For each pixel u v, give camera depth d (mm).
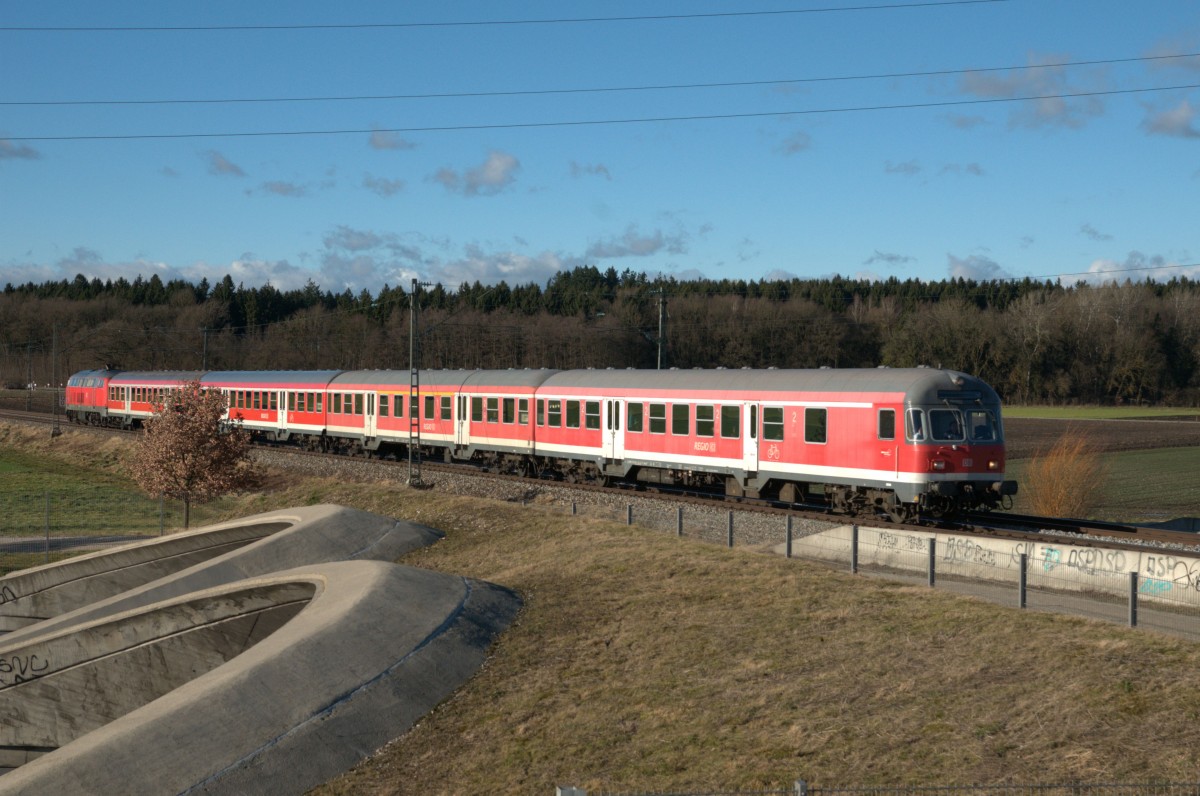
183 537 28875
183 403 39656
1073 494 36531
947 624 15289
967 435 26391
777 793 10930
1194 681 11898
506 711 14688
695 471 32812
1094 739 11031
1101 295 105938
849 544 22688
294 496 40094
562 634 17516
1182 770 10039
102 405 76438
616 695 14648
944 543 20891
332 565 21141
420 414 46250
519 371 41750
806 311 109938
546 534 26141
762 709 13375
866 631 15523
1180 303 107750
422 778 13117
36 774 12516
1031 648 13789
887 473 26625
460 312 127188
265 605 20547
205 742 13367
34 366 141750
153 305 181250
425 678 15727
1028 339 103188
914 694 13008
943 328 102250
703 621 17109
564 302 135750
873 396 27078
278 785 12992
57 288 193750
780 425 29688
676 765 12242
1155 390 102688
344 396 51438
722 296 129125
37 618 28656
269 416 58062
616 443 35656
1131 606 14625
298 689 14719
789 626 16266
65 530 40344
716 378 32250
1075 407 100438
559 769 12719
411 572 19906
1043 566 19297
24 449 71500
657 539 23656
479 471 42219
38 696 20688
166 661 20406
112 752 12906
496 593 19734
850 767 11398
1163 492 46875
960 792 10430
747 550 22047
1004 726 11727
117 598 24172
